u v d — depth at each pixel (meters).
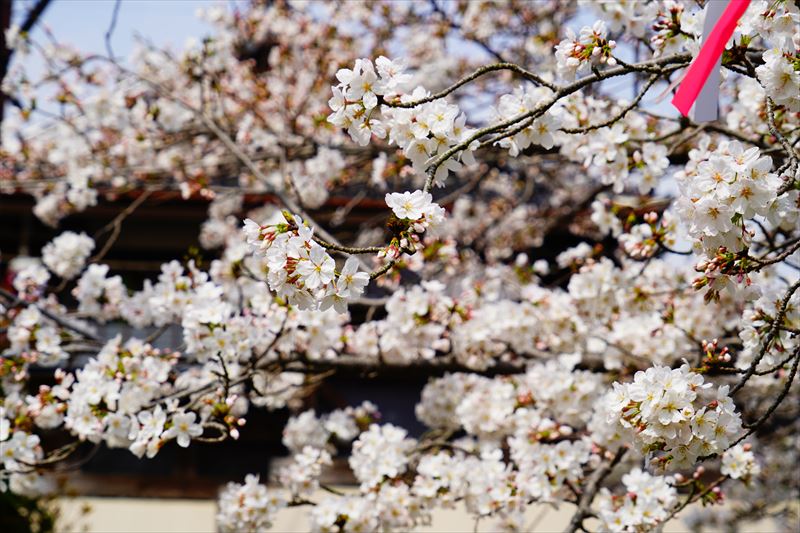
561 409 4.10
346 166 6.37
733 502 7.64
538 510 8.26
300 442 4.93
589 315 4.43
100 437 3.79
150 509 9.16
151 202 8.99
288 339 4.18
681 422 2.33
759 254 3.61
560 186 8.03
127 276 9.83
